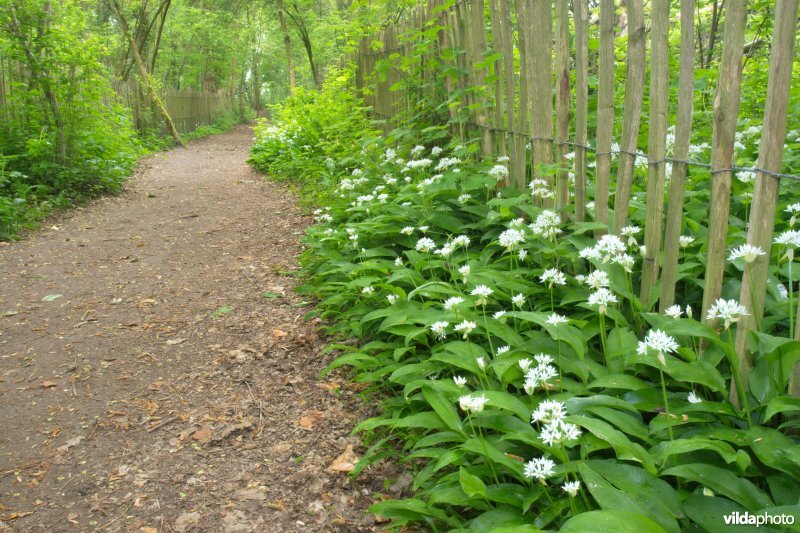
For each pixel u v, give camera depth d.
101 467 2.84
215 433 3.09
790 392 2.11
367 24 8.93
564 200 3.69
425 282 3.60
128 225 7.63
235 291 5.13
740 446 1.99
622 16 6.86
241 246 6.51
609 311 2.71
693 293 2.87
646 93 4.48
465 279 3.17
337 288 4.32
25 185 8.07
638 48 2.86
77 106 9.16
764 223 2.15
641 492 1.82
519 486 2.12
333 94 10.62
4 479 2.77
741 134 3.89
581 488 1.98
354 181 5.88
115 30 22.61
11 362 3.90
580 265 3.25
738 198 3.15
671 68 5.31
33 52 8.78
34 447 3.01
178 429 3.14
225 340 4.18
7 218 6.98
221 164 14.35
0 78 9.02
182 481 2.72
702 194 3.30
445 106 5.66
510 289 3.24
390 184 5.51
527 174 4.54
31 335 4.30
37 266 5.89
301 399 3.38
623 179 3.05
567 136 3.67
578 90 3.36
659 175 2.73
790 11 1.99
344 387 3.45
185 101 23.80
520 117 4.14
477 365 2.66
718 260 2.39
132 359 3.94
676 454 2.00
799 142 4.05
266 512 2.50
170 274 5.66
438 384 2.56
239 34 30.61
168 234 7.16
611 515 1.61
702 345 2.45
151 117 18.64
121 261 6.08
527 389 2.21
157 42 20.48
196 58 30.55
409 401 2.85
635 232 2.87
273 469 2.78
